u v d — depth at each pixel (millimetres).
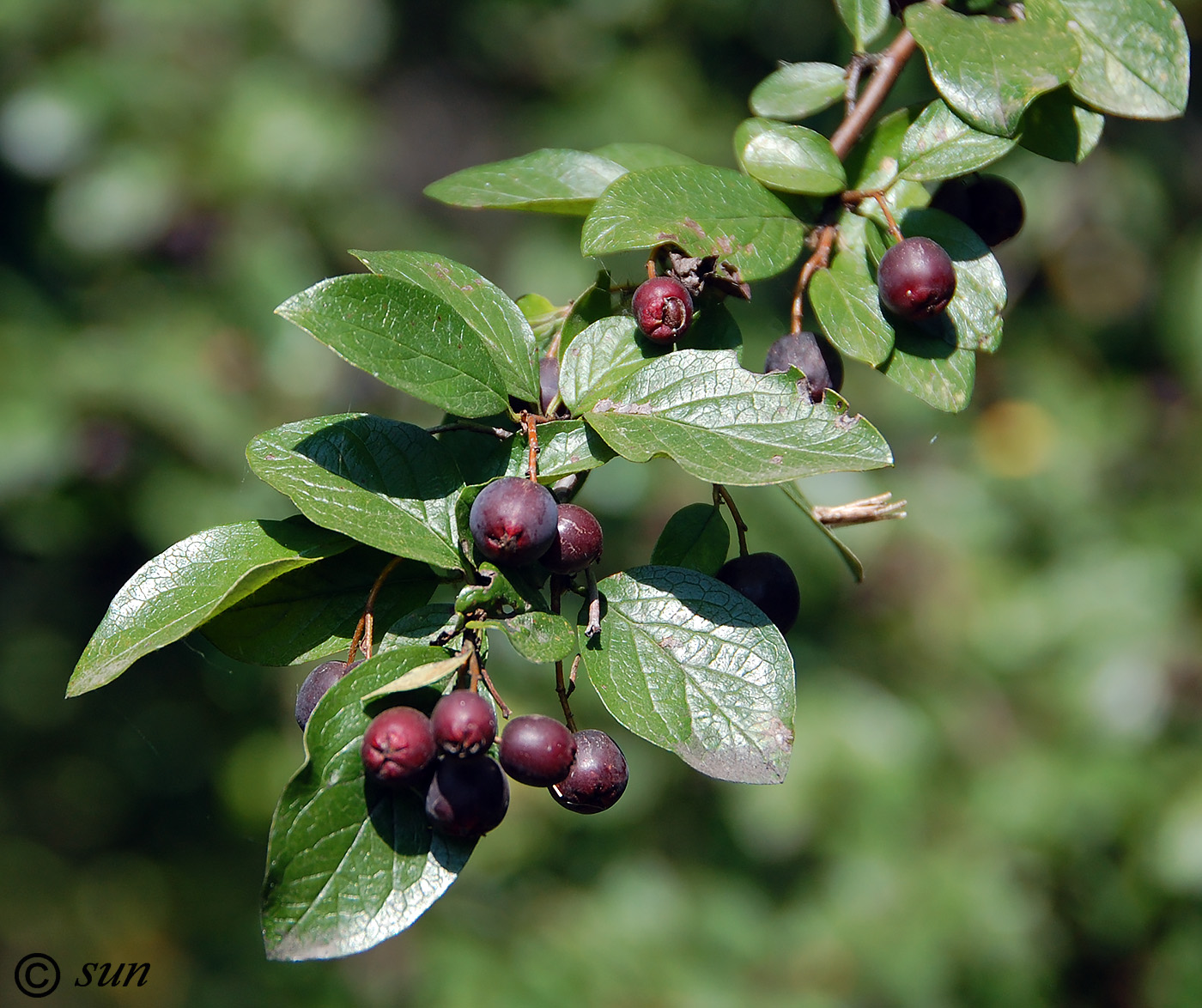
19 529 945
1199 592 1056
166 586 470
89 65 1032
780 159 489
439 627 469
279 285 1000
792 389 468
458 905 985
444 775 455
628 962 938
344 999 970
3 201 1025
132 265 1011
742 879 997
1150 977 960
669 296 475
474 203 501
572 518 465
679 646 468
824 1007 907
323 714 457
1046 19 489
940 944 929
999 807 990
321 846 456
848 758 987
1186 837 948
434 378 468
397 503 469
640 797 1020
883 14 506
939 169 487
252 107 1052
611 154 509
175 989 1048
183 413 940
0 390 931
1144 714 1002
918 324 484
